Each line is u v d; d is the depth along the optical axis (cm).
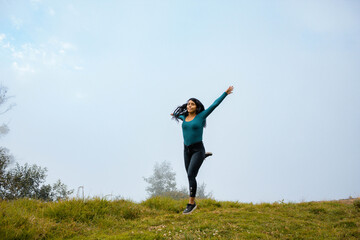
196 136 409
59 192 1185
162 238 412
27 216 462
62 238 418
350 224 515
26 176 1209
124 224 519
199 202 746
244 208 700
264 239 405
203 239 401
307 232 449
